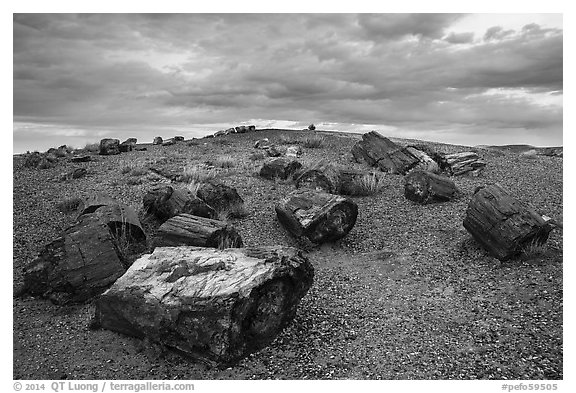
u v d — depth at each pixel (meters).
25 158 18.83
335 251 9.86
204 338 6.04
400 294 7.98
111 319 6.70
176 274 6.59
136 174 15.24
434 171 15.04
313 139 21.47
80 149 22.59
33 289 7.70
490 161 17.11
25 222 10.41
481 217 8.85
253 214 11.57
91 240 7.89
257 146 22.06
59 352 6.39
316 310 7.53
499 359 6.08
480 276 8.28
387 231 10.64
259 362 6.23
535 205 11.38
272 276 6.38
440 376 5.81
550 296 7.32
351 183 13.07
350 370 6.01
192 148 22.25
